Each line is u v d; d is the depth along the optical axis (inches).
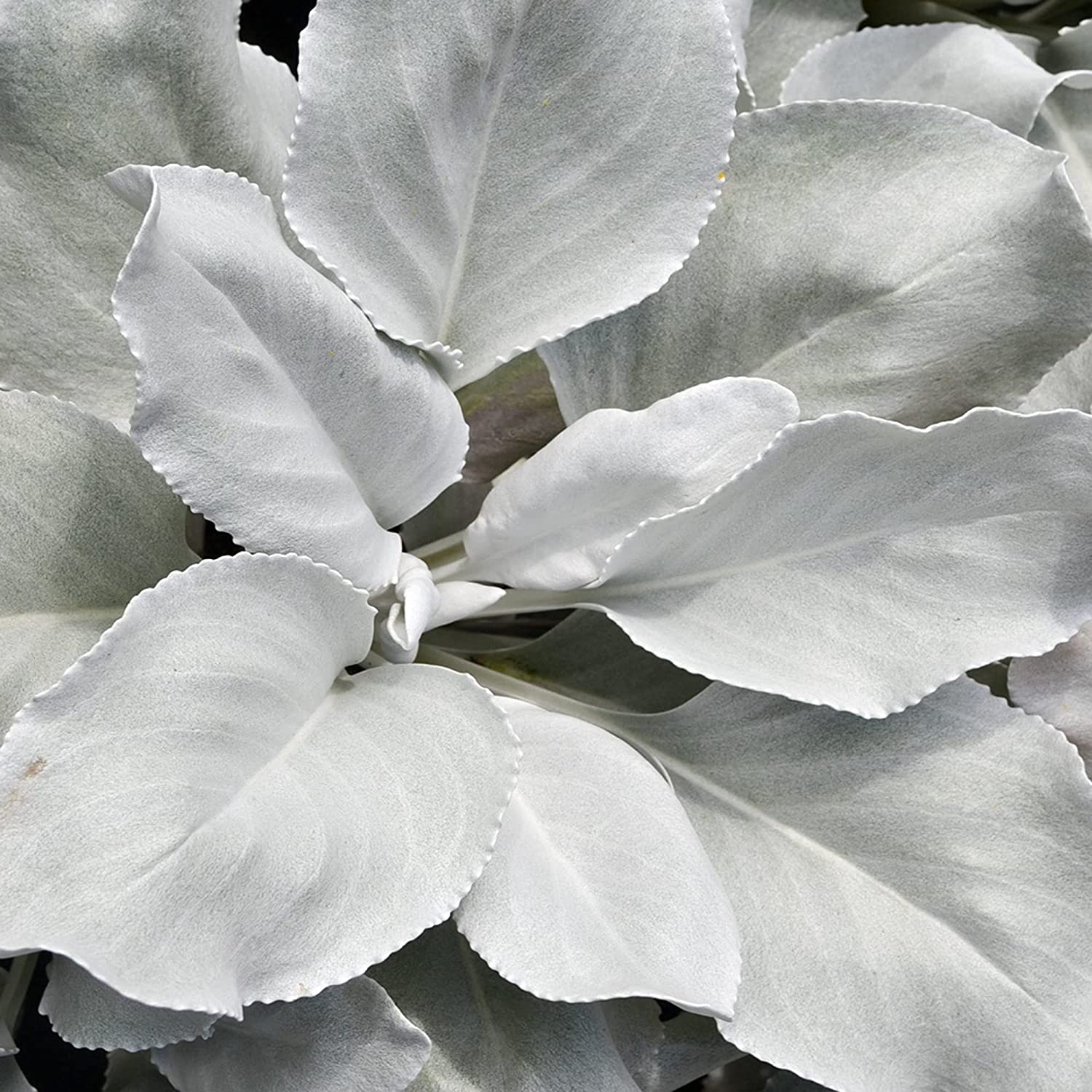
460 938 21.7
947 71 23.9
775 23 25.1
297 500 20.0
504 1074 21.2
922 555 20.8
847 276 21.7
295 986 19.3
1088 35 24.9
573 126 20.9
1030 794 21.1
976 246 21.5
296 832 19.4
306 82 20.2
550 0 20.5
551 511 21.3
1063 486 20.4
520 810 20.8
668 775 21.9
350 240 20.7
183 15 21.1
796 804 21.6
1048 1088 20.8
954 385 21.7
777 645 21.0
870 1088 20.9
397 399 20.5
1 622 20.5
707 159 20.8
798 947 21.2
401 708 20.4
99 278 21.5
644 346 22.1
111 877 18.6
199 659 19.3
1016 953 21.0
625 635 22.8
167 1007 18.2
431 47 20.4
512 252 21.2
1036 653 20.6
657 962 20.0
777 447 19.9
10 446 20.6
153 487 21.1
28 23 20.8
